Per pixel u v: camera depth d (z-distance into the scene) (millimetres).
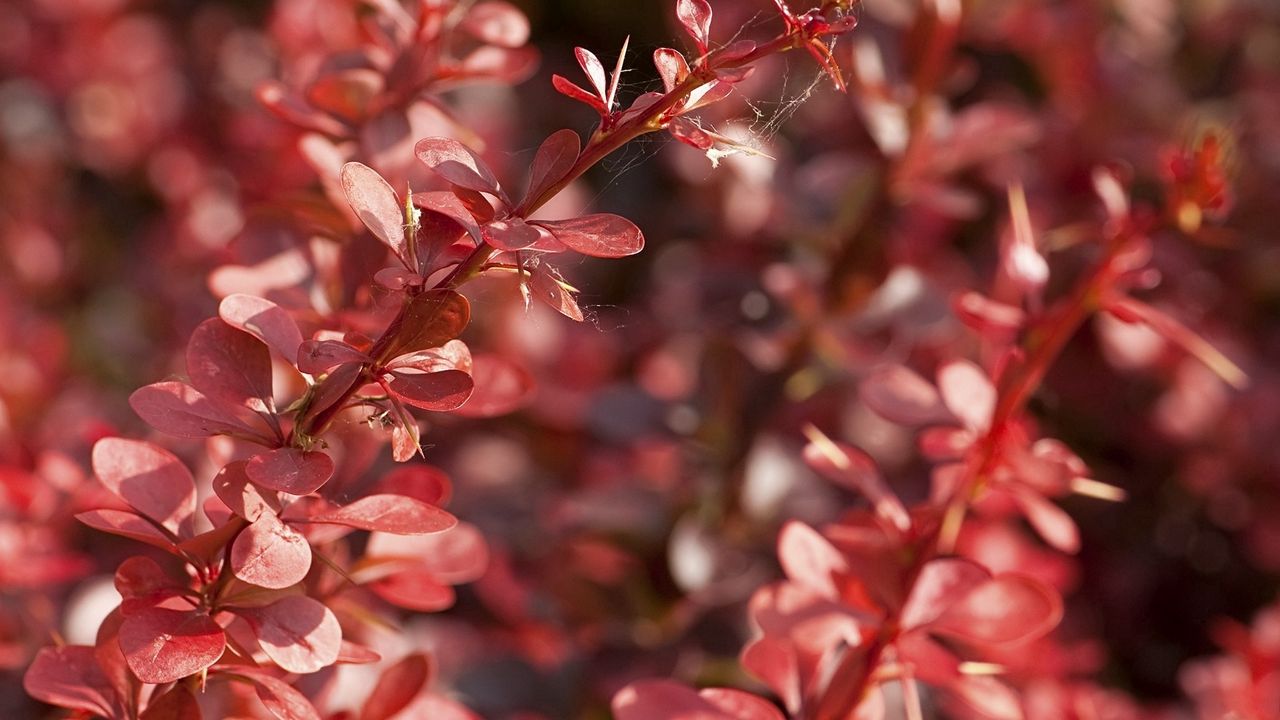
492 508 1108
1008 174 1382
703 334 1111
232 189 1521
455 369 697
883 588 764
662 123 690
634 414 1133
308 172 962
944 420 784
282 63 1319
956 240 1433
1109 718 993
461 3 798
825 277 1100
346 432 772
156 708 703
